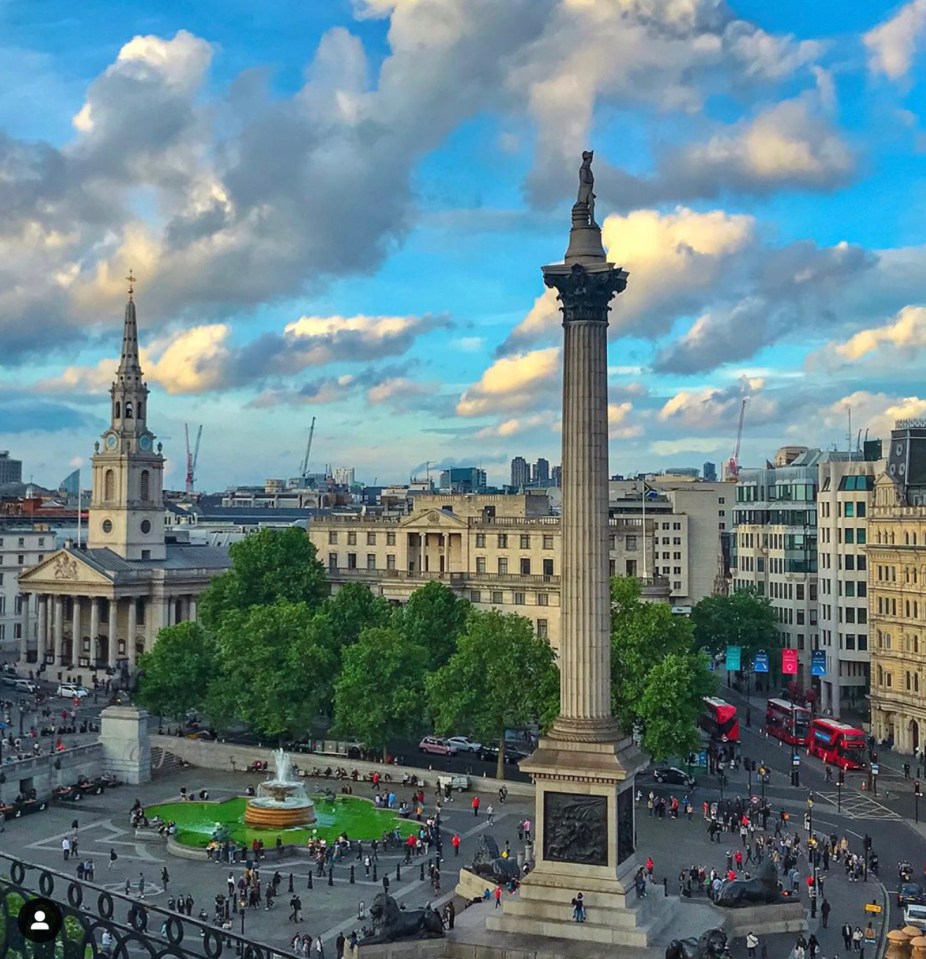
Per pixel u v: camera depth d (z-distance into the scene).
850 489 185.00
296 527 189.38
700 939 71.31
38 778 126.81
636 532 197.62
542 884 79.25
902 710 156.62
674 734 123.62
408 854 104.38
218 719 149.00
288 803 116.75
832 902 93.00
